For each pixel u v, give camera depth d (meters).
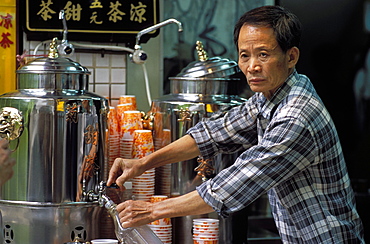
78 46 2.68
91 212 2.13
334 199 1.80
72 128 2.05
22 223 2.08
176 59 3.01
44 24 2.65
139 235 1.87
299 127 1.68
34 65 2.09
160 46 2.92
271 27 1.68
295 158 1.68
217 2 3.07
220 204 1.71
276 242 2.92
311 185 1.77
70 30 2.68
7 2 2.63
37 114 2.03
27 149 2.04
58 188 2.05
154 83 2.92
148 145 2.30
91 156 2.11
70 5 2.67
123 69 2.81
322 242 1.76
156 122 2.39
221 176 1.72
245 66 1.74
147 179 2.29
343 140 3.60
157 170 2.38
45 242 2.07
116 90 2.81
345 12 3.45
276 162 1.68
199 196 1.74
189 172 2.32
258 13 1.71
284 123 1.70
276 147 1.67
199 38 3.05
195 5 3.03
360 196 3.63
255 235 3.22
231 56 3.12
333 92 3.53
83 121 2.07
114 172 2.03
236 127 2.05
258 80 1.71
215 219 2.31
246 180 1.69
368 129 3.60
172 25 2.99
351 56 3.51
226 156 2.31
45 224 2.06
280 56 1.71
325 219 1.76
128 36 2.76
